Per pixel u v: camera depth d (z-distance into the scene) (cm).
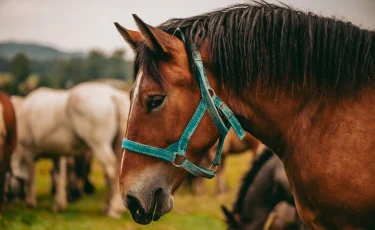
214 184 1344
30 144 912
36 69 8106
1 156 665
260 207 462
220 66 233
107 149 832
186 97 228
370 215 222
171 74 227
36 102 907
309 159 230
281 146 245
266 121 242
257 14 239
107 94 843
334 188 223
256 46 234
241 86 236
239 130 235
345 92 229
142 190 228
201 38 238
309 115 234
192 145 230
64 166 925
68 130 859
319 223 235
